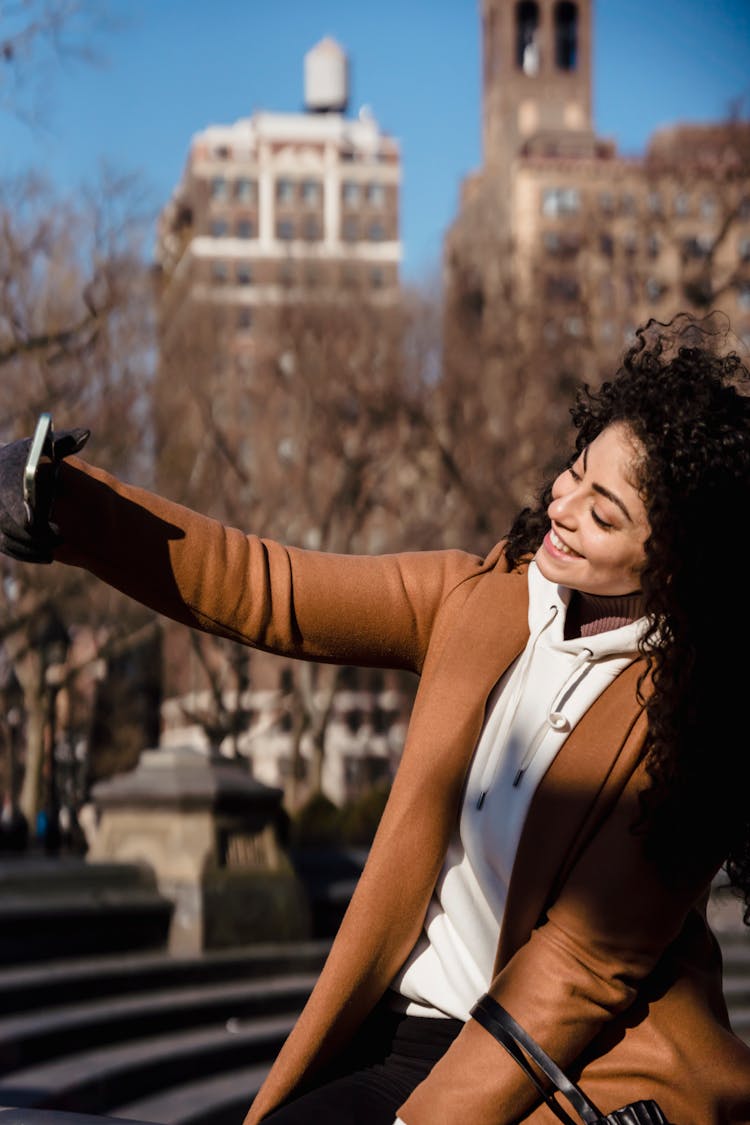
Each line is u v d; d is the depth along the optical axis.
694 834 1.50
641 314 27.44
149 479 26.44
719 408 1.58
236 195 78.50
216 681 31.00
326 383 28.38
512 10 80.12
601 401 1.68
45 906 9.16
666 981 1.57
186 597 1.66
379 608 1.72
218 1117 7.04
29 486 1.45
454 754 1.63
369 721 50.91
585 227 28.27
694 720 1.51
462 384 27.31
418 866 1.61
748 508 1.56
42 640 28.22
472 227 30.14
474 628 1.69
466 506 27.34
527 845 1.55
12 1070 7.16
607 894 1.49
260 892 9.95
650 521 1.54
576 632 1.68
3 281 19.52
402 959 1.61
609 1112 1.50
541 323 27.27
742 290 26.00
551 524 1.67
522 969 1.50
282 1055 1.60
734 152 25.31
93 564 1.64
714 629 1.54
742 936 9.93
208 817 9.93
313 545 32.19
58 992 8.38
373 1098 1.54
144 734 32.34
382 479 29.91
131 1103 7.11
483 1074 1.46
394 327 28.69
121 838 10.22
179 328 28.52
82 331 20.28
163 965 9.11
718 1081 1.53
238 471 28.50
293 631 1.69
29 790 29.75
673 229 27.14
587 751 1.56
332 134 80.81
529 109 78.56
